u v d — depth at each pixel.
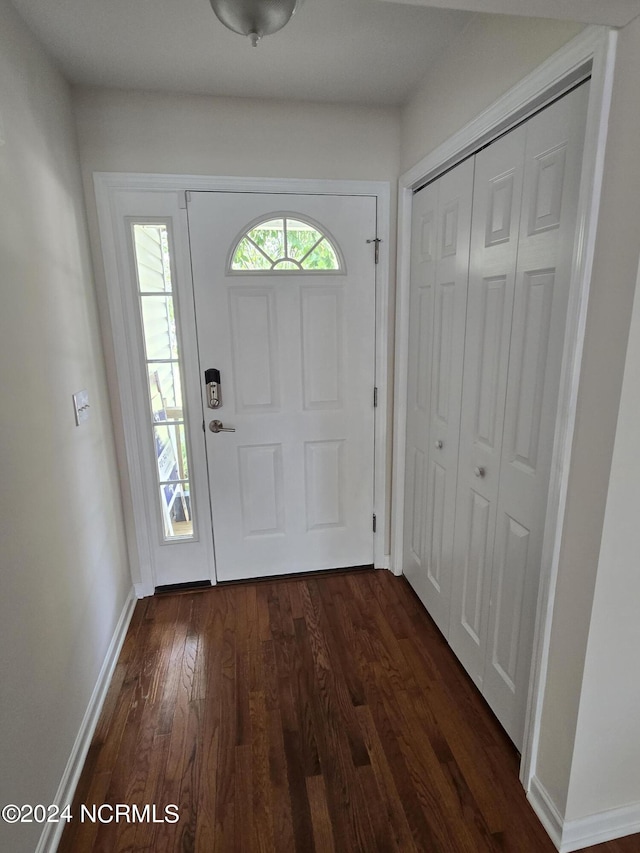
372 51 1.67
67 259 1.71
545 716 1.30
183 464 2.33
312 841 1.28
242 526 2.44
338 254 2.21
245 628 2.13
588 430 1.08
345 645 2.02
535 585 1.37
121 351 2.12
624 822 1.29
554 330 1.23
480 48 1.45
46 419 1.42
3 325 1.19
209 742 1.57
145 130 1.96
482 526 1.66
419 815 1.34
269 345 2.25
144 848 1.27
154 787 1.42
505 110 1.33
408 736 1.58
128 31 1.51
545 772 1.32
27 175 1.39
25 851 1.13
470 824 1.32
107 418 2.10
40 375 1.40
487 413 1.59
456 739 1.57
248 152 2.05
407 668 1.88
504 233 1.44
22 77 1.40
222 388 2.26
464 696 1.75
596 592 1.10
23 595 1.20
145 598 2.38
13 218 1.28
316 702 1.72
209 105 1.98
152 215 2.04
